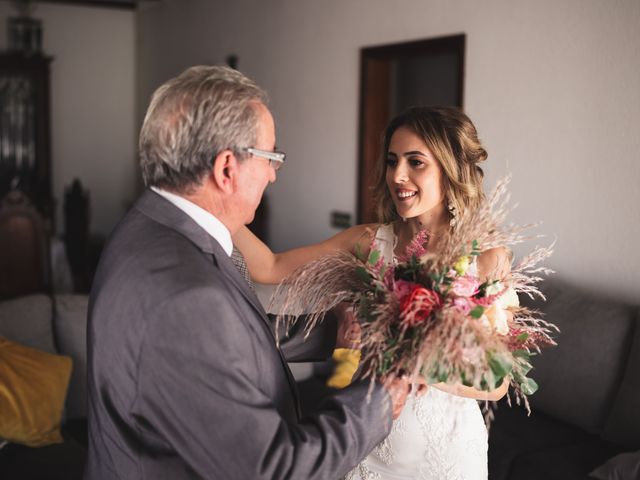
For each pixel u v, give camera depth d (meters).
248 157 1.21
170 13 7.76
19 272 5.49
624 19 3.00
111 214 8.88
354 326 1.57
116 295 1.15
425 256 1.32
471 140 1.73
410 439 1.63
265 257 1.90
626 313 2.81
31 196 7.88
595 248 3.19
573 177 3.27
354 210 4.82
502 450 2.66
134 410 1.14
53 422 2.60
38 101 7.90
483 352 1.19
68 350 2.92
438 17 4.00
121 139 8.84
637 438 2.55
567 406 2.85
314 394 3.25
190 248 1.19
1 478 2.33
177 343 1.09
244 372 1.14
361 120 4.68
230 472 1.11
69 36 8.49
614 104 3.06
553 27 3.32
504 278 1.42
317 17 5.10
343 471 1.19
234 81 1.22
